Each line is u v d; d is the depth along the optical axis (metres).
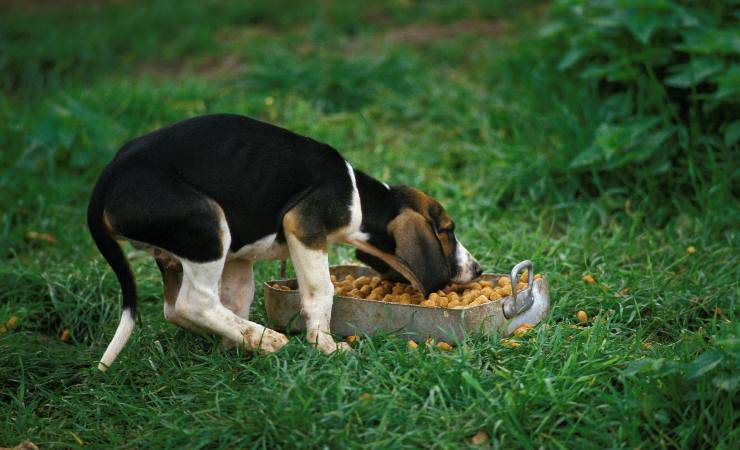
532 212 7.82
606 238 7.20
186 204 4.87
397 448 4.08
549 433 4.26
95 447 4.43
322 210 5.25
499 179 8.42
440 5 14.48
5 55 13.09
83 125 9.21
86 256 7.39
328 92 10.70
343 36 13.38
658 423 4.33
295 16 14.62
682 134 7.98
